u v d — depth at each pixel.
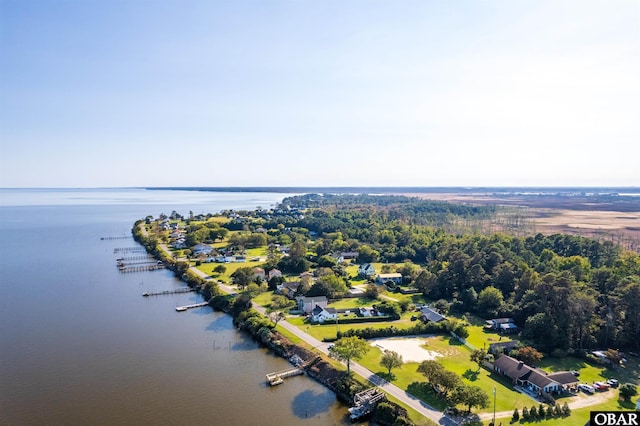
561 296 109.06
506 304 127.62
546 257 169.00
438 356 98.19
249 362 96.06
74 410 74.75
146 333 113.38
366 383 82.75
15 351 100.06
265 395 81.19
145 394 80.75
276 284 158.25
